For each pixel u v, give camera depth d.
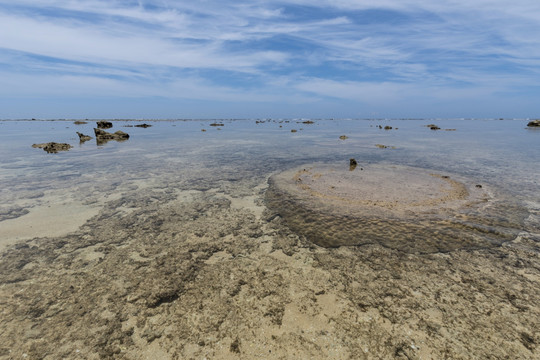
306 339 3.96
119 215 8.91
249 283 5.31
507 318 4.28
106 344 3.92
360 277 5.44
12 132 47.38
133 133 46.44
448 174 14.27
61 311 4.58
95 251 6.61
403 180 13.05
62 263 6.07
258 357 3.68
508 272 5.51
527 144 27.92
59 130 53.38
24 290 5.12
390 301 4.71
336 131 52.38
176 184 12.79
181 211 9.27
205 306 4.68
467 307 4.53
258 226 8.03
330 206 9.52
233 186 12.41
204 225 8.13
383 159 19.41
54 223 8.22
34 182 12.91
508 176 13.67
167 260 6.18
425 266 5.78
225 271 5.73
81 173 14.95
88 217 8.72
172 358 3.69
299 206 9.59
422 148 25.38
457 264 5.82
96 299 4.88
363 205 9.56
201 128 63.28
